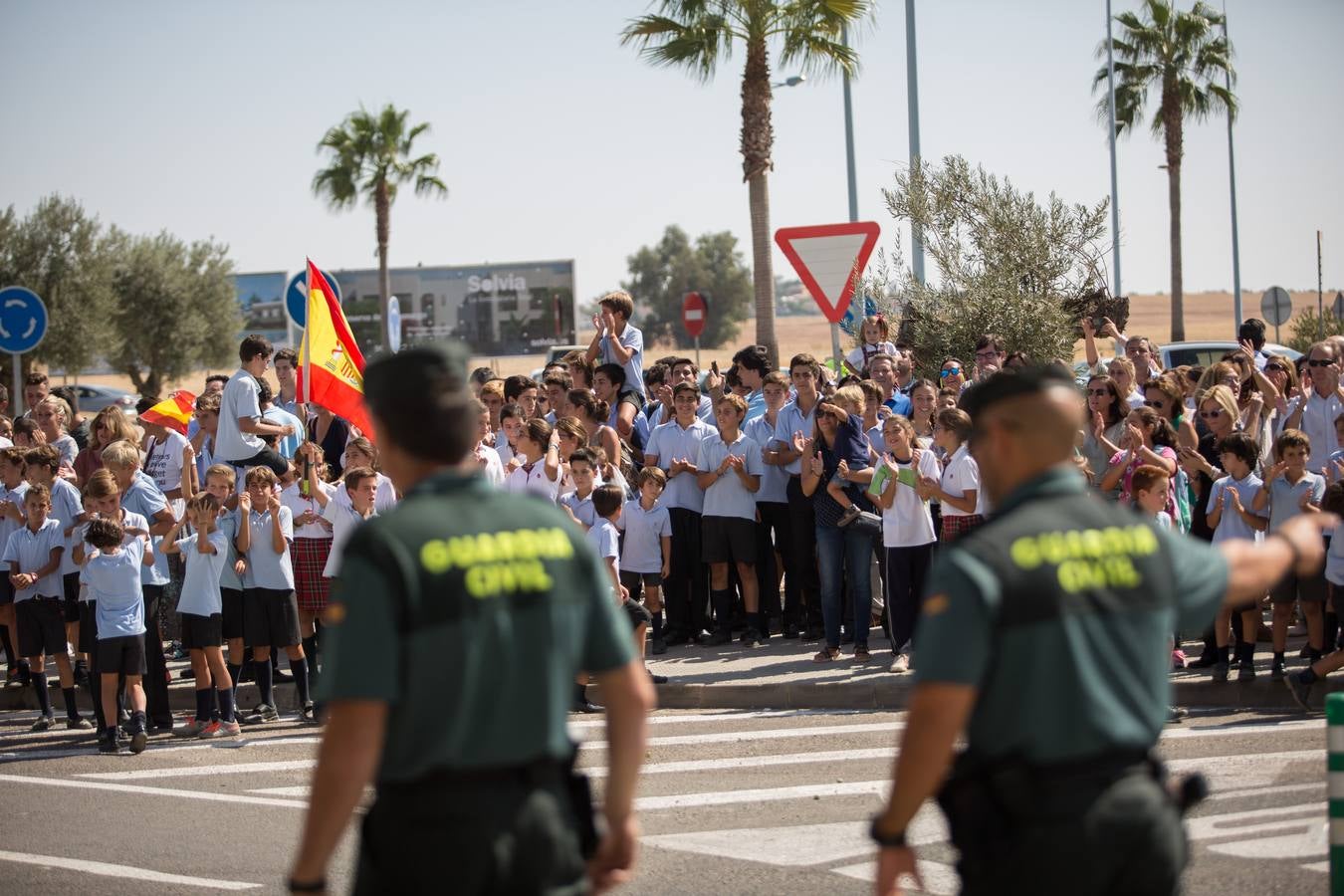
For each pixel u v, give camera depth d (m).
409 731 4.17
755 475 16.89
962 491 14.46
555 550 4.44
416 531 4.26
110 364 79.25
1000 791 4.23
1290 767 10.59
